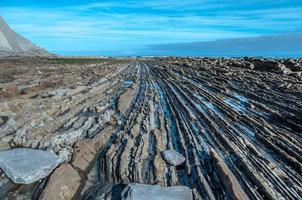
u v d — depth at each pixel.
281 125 12.48
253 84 23.28
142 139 10.17
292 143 10.30
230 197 6.90
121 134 10.84
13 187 7.24
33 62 52.44
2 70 30.95
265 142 10.48
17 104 13.36
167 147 10.05
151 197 6.61
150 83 26.00
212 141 10.54
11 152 8.45
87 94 18.66
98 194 7.10
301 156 9.22
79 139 10.31
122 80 28.17
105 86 23.19
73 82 24.22
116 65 53.94
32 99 15.08
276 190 7.28
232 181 7.32
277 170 8.32
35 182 7.43
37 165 7.81
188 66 46.44
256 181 7.52
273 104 16.14
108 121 12.68
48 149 9.18
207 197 6.97
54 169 7.92
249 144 10.13
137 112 14.39
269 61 34.28
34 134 10.30
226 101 17.45
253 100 17.56
